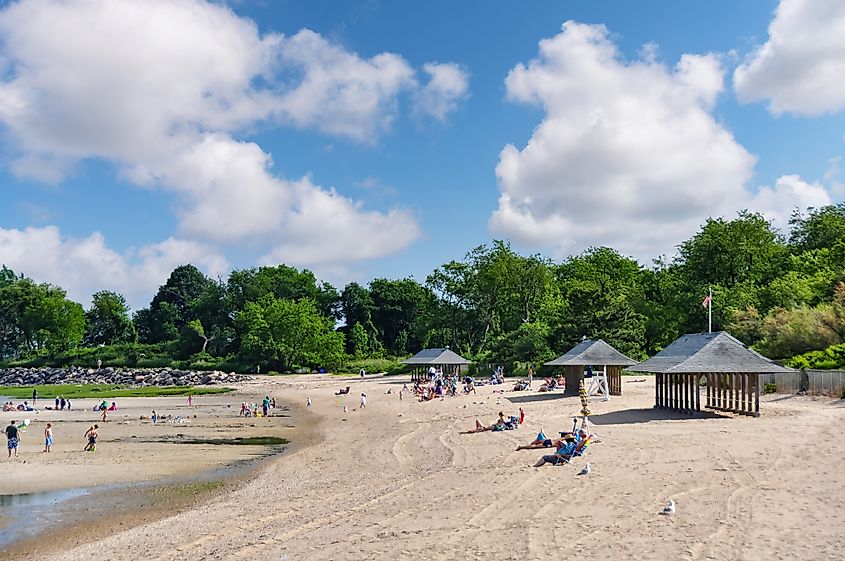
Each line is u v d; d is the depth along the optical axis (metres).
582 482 19.61
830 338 47.41
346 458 32.50
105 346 141.12
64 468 31.72
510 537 14.52
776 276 78.38
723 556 12.27
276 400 74.00
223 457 35.16
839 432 25.31
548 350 79.44
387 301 144.75
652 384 59.03
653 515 15.36
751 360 32.94
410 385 78.19
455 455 29.14
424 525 16.27
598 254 111.88
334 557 14.33
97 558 17.12
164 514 22.28
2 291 145.88
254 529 18.48
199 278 168.50
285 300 128.50
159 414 60.16
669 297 80.62
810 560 11.81
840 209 89.69
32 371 124.12
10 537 19.88
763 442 24.09
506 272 103.50
